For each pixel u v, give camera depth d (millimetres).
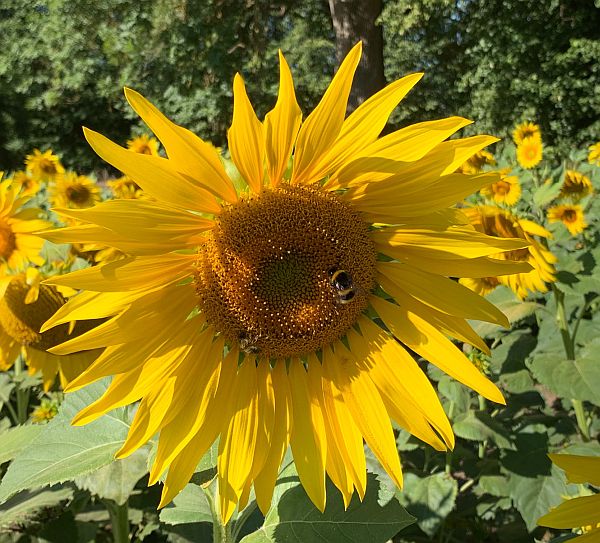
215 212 260
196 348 264
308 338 271
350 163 251
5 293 397
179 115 2318
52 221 432
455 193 251
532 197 583
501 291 519
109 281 233
